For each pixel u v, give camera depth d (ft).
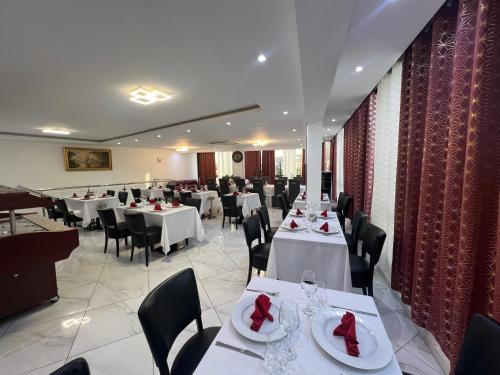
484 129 3.71
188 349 4.00
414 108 6.25
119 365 5.04
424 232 5.55
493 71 3.61
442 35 5.06
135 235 10.27
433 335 5.33
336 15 3.98
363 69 7.82
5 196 5.39
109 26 5.24
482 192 3.78
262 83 8.55
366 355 2.68
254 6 4.49
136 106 11.51
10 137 19.11
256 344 2.90
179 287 3.99
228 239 13.57
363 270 6.64
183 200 18.20
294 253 6.97
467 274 3.95
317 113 11.47
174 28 5.34
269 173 36.81
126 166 29.32
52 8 4.58
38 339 5.79
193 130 18.35
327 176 26.12
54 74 7.68
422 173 5.60
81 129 16.99
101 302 7.31
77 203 16.88
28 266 5.86
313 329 3.07
